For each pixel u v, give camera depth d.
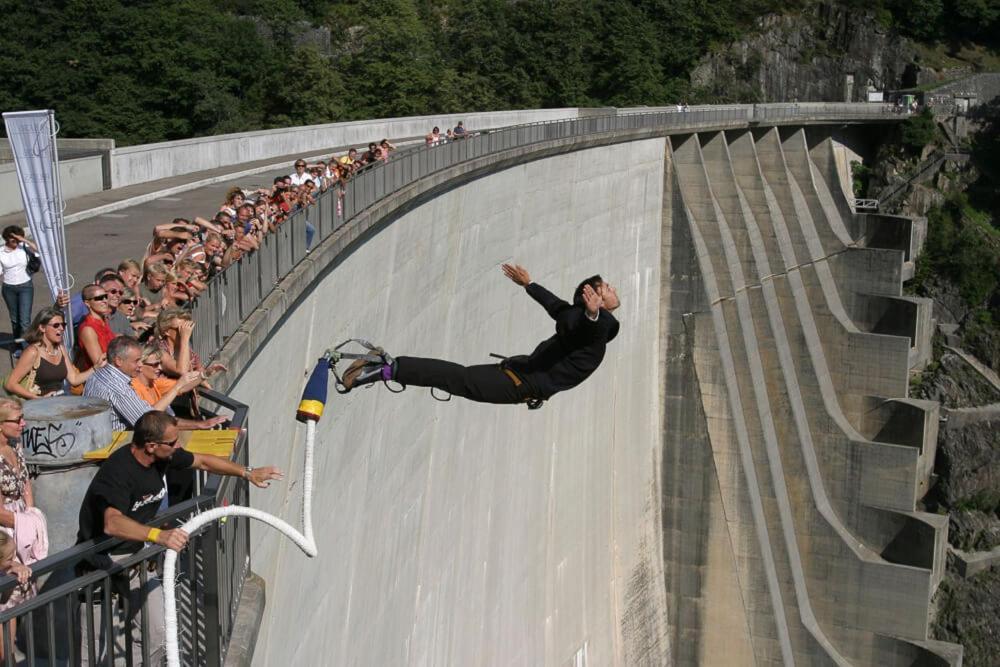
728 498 90.25
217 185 63.94
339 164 49.88
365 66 154.12
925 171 159.75
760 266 110.88
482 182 58.28
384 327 44.22
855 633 96.25
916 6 189.00
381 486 41.03
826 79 190.50
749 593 89.25
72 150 57.62
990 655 113.06
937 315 143.50
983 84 181.38
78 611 12.01
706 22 184.62
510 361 14.29
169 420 12.94
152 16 135.12
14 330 28.41
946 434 122.88
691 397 91.19
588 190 78.25
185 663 14.62
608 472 77.94
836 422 108.19
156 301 34.00
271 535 28.17
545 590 64.19
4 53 125.06
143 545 14.11
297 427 32.59
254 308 27.02
